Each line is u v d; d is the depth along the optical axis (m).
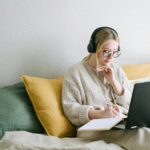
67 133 1.61
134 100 1.31
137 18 2.37
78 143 1.39
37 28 1.90
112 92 1.75
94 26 2.15
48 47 1.96
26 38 1.87
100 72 1.73
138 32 2.39
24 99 1.64
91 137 1.48
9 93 1.62
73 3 2.03
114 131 1.46
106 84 1.74
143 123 1.40
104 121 1.40
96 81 1.72
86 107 1.57
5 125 1.50
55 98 1.66
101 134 1.48
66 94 1.65
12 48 1.83
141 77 2.11
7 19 1.79
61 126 1.59
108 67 1.71
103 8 2.18
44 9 1.91
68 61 2.07
